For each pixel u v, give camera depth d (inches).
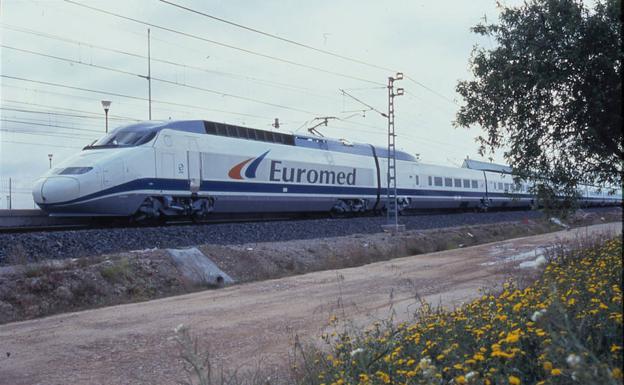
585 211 1748.3
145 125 867.4
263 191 1028.5
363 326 320.2
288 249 730.8
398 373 190.7
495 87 496.1
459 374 179.8
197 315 419.8
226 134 983.0
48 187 757.9
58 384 268.7
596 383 122.8
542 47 465.1
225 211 977.5
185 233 731.4
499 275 536.4
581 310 203.6
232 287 568.4
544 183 532.1
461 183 1711.4
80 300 474.0
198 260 603.2
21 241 573.6
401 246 896.9
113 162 787.4
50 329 382.6
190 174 888.9
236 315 416.8
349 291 510.9
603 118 467.2
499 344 179.3
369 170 1323.8
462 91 531.8
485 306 271.1
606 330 179.8
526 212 1868.8
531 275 480.7
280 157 1068.5
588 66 445.1
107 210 788.0
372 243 868.0
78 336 359.9
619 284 249.3
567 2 454.3
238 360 298.2
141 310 445.4
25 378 278.7
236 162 973.2
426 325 246.7
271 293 518.3
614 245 467.2
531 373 166.4
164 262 572.4
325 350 300.0
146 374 279.9
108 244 629.6
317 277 618.8
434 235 1039.0
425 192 1528.1
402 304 430.0
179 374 277.1
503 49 488.7
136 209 816.9
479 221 1471.5
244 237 796.0
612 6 422.6
